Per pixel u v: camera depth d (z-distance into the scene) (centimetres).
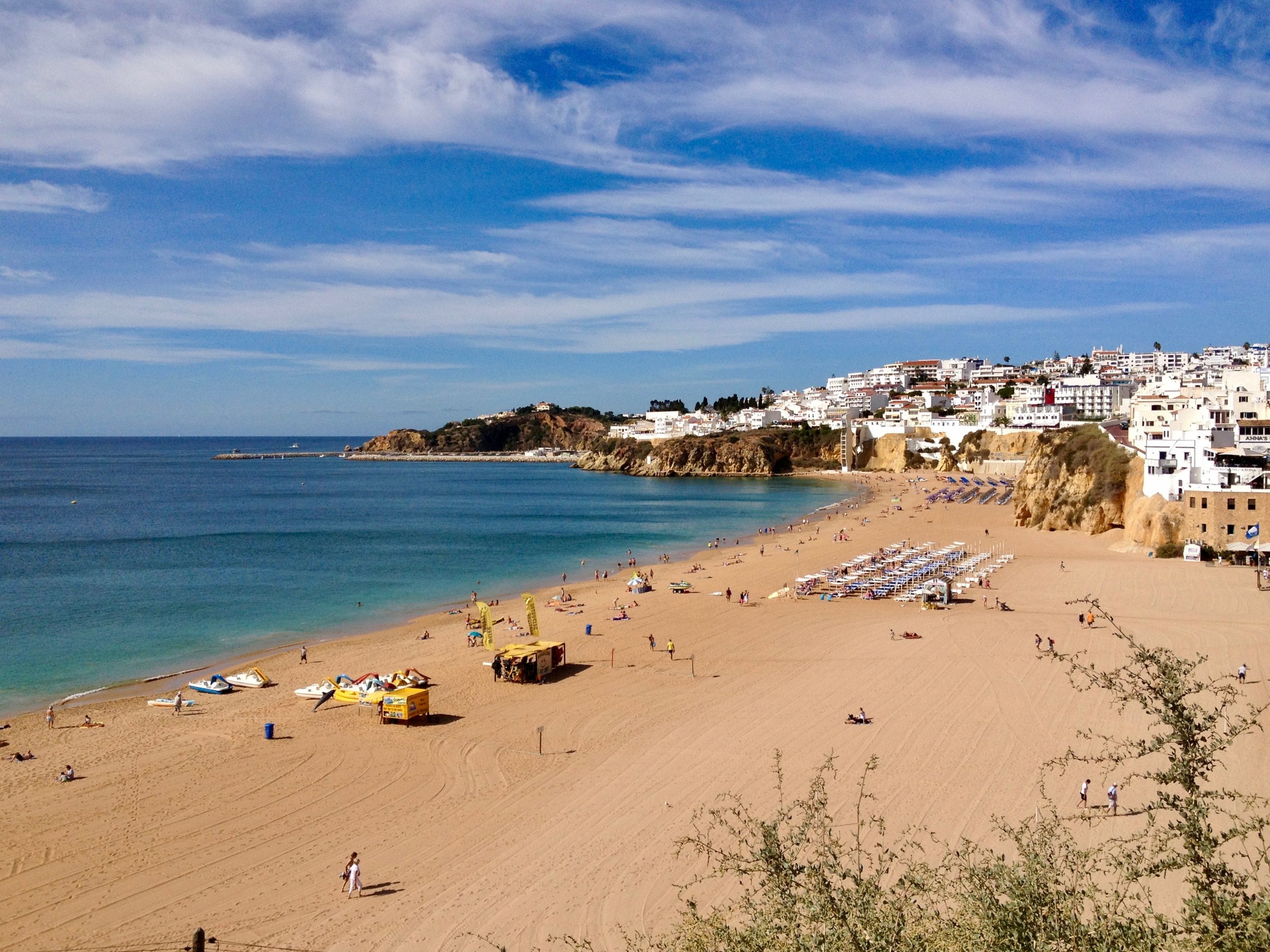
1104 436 11688
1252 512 8369
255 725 4425
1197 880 1084
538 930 2512
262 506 18538
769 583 8669
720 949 1410
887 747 3834
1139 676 1149
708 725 4266
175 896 2772
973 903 1227
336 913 2650
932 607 7038
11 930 2586
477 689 5056
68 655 5978
